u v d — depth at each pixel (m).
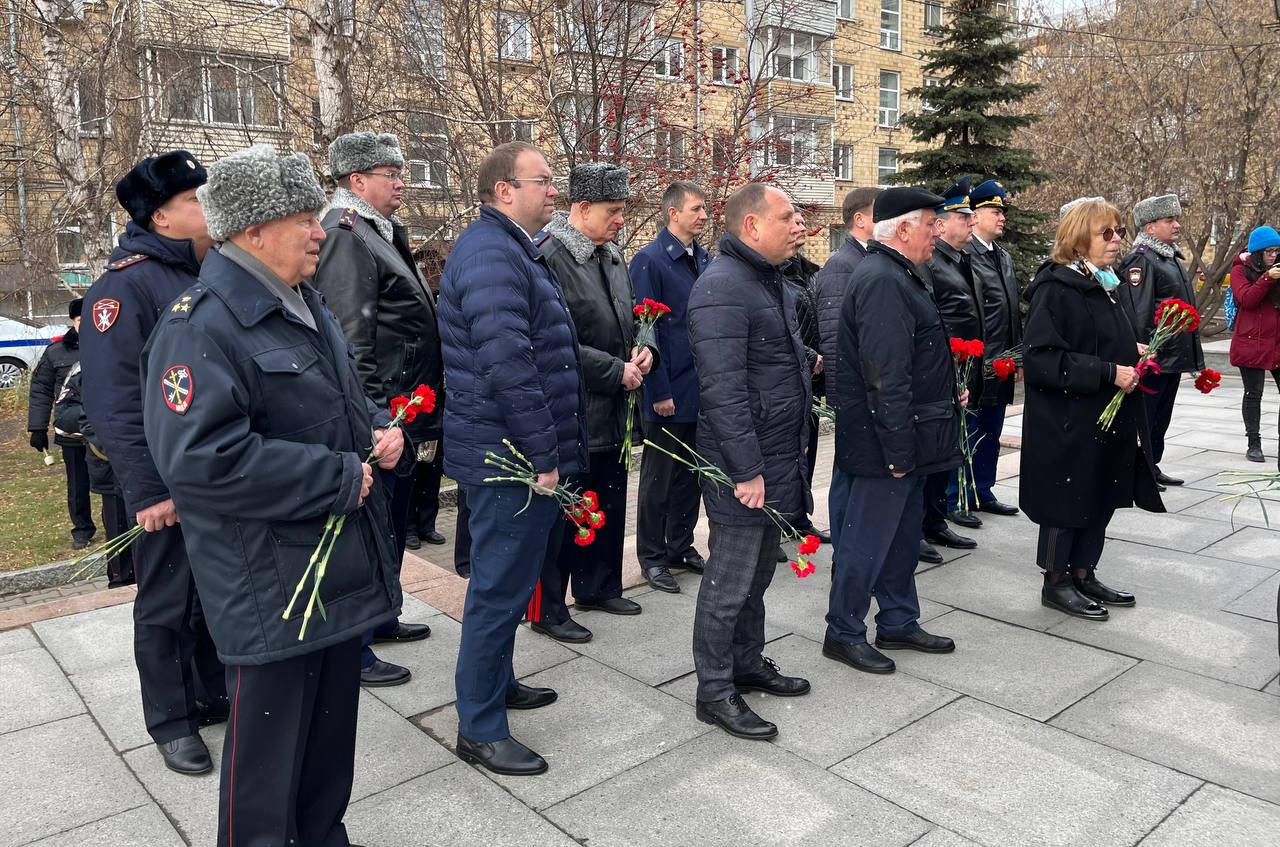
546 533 2.88
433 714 3.27
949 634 3.91
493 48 9.38
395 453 2.21
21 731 3.19
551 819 2.59
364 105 8.34
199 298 1.96
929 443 3.42
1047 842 2.44
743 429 2.90
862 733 3.06
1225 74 16.69
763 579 3.22
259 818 2.07
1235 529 5.34
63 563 5.20
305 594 2.00
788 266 4.98
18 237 9.39
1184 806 2.59
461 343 2.79
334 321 2.29
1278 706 3.19
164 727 2.96
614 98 8.39
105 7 8.80
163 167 2.73
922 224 3.34
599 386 3.90
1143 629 3.90
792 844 2.45
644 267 4.52
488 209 2.87
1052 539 4.08
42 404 6.18
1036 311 3.89
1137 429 3.92
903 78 24.80
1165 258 6.34
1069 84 18.45
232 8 9.03
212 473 1.85
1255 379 7.06
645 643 3.89
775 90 10.52
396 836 2.52
